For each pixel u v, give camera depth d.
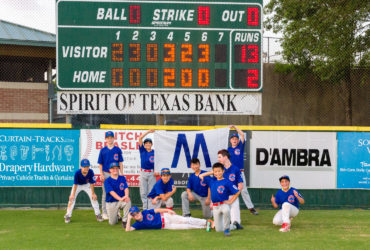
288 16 21.58
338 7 18.97
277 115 22.17
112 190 8.78
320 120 22.36
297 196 8.44
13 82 18.55
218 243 7.14
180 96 12.91
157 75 12.81
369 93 22.00
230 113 13.03
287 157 11.55
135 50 12.77
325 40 19.61
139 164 11.38
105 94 12.69
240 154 10.34
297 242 7.23
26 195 11.26
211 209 8.78
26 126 11.23
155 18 12.82
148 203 10.25
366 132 11.56
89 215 10.40
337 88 22.34
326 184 11.56
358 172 11.56
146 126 11.42
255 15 13.09
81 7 12.62
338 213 10.88
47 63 19.12
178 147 10.89
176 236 7.73
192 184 9.48
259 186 11.55
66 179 11.34
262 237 7.64
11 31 18.64
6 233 8.02
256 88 13.03
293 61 21.58
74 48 12.59
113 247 6.86
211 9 12.98
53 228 8.59
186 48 12.90
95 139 11.37
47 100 19.08
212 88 12.95
